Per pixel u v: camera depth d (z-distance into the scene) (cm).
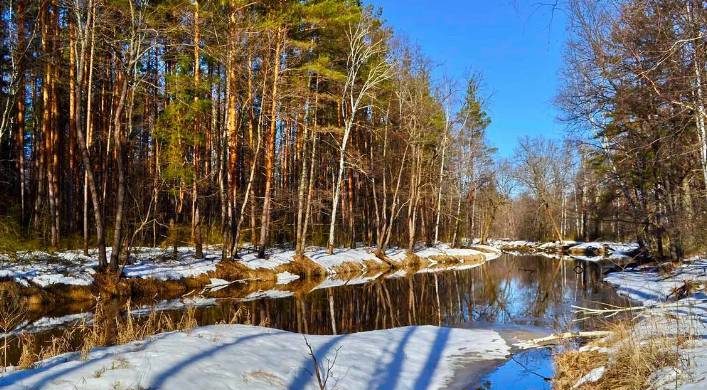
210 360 694
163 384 584
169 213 2928
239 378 652
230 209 2181
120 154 1652
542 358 950
